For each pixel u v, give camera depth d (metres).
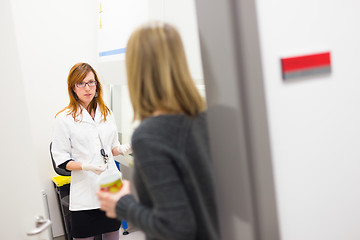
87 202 2.05
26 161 1.13
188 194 0.82
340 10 1.08
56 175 2.87
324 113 1.09
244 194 0.98
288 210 1.06
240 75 0.92
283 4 0.99
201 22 1.00
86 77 2.02
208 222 0.88
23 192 1.12
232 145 0.98
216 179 1.04
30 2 2.73
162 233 0.78
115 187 0.94
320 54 1.05
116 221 2.19
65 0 2.85
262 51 0.97
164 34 0.83
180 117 0.84
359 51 1.13
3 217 1.06
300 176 1.07
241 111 0.93
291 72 1.00
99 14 2.84
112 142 2.24
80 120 2.06
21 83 1.12
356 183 1.18
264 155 0.97
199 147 0.87
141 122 0.84
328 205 1.13
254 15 0.93
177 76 0.84
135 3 2.24
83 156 2.07
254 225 0.98
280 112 1.01
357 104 1.15
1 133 1.05
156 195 0.77
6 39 1.08
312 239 1.11
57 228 2.90
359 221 1.20
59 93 2.89
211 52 0.98
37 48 2.79
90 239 2.17
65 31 2.87
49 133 2.86
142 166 0.78
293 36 1.01
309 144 1.07
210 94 1.01
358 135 1.17
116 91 2.96
